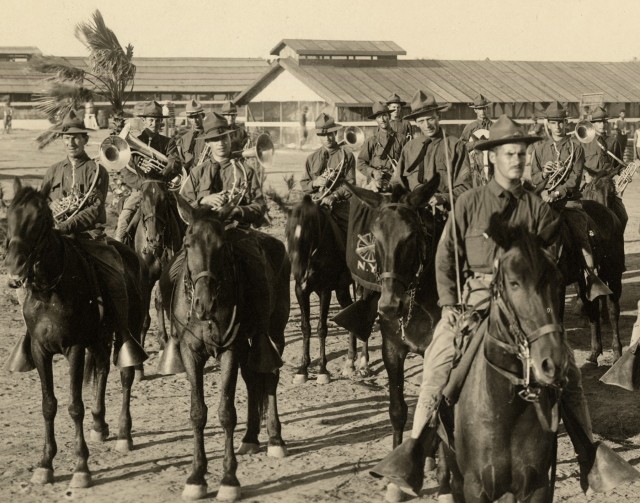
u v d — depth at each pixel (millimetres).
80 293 7535
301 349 12250
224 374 7086
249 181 8414
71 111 8281
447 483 6527
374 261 8062
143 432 8789
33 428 8930
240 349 7496
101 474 7633
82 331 7555
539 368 4660
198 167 8445
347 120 47031
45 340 7434
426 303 7199
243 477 7543
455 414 5344
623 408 9320
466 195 5629
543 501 5207
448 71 51219
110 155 10391
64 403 9805
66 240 7738
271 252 8422
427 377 5605
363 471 7656
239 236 7863
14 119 69188
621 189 15836
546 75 52188
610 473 5223
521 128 5469
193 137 13805
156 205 11570
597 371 10859
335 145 12438
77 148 8266
